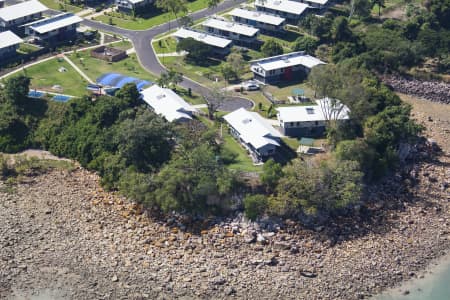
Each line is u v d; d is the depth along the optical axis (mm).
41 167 188125
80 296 142000
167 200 163625
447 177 188500
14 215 167250
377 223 168250
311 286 146625
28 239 158750
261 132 184750
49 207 170750
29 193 176500
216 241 158750
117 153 183625
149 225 164125
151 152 178375
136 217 166875
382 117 191000
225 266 151625
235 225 163000
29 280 146000
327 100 199250
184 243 158375
